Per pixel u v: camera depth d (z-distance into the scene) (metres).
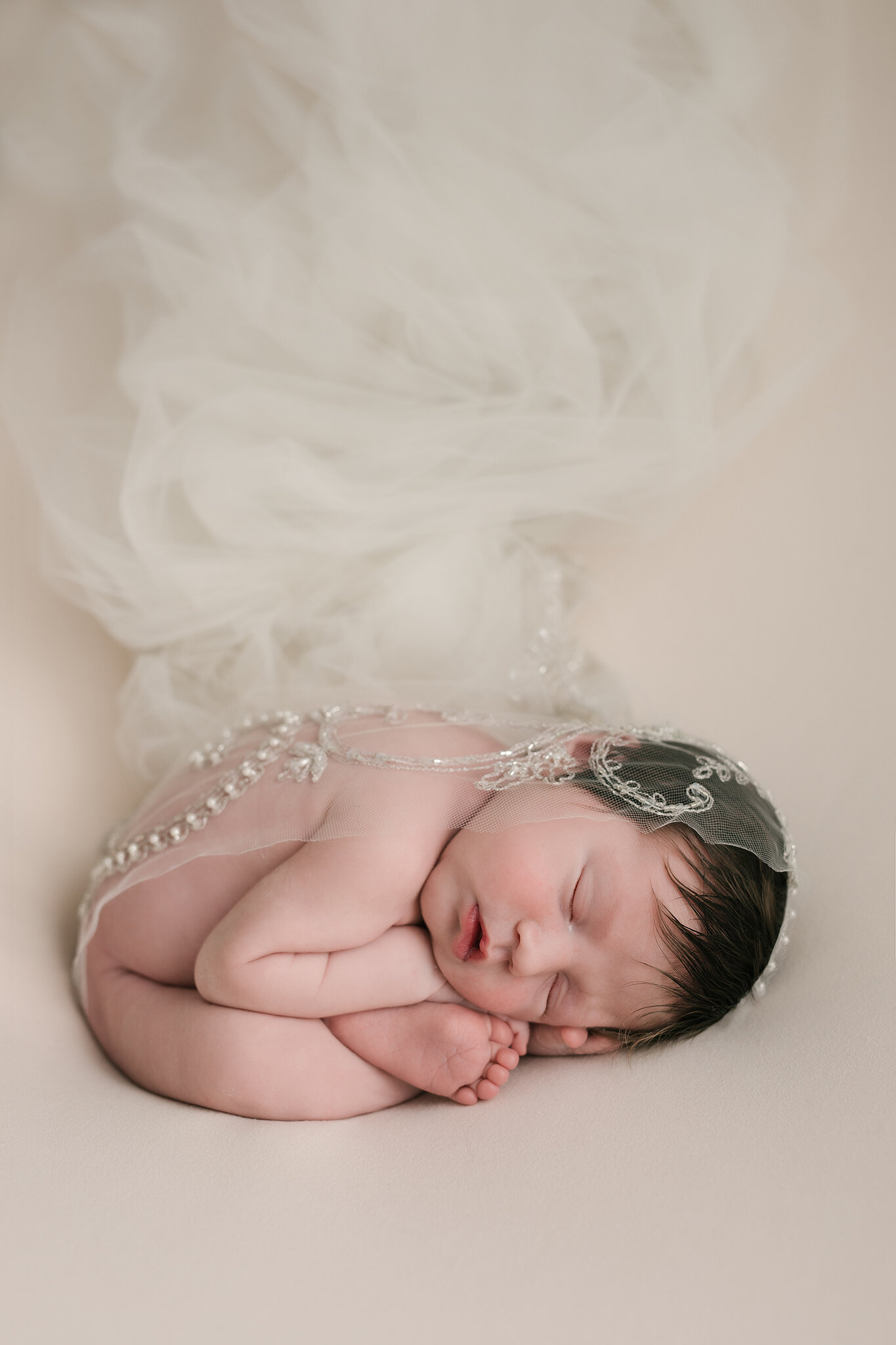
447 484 1.68
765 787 1.46
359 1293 0.86
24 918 1.43
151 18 1.60
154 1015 1.25
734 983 1.26
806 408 1.89
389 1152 1.10
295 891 1.23
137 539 1.62
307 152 1.55
